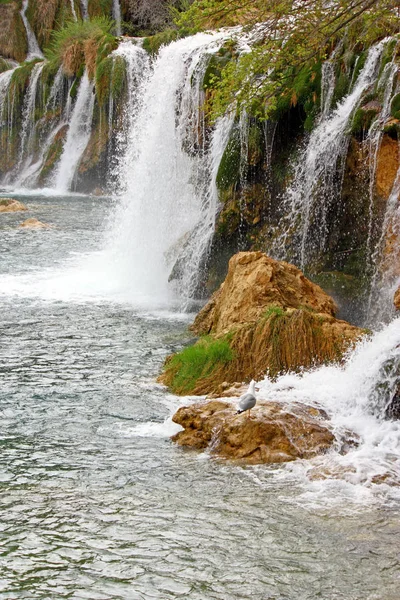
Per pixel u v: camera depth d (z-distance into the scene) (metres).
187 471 10.23
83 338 16.34
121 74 43.25
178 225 22.30
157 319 18.06
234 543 8.45
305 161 18.33
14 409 12.30
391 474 10.04
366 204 17.14
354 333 13.58
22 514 9.02
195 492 9.64
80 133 47.41
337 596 7.55
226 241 19.84
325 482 9.89
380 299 16.42
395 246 16.31
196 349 13.77
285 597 7.52
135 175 23.52
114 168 44.91
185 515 9.05
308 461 10.48
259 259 15.88
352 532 8.69
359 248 17.31
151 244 22.58
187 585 7.70
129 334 16.70
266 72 19.16
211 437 11.05
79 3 56.97
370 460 10.39
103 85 43.97
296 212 18.41
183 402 12.69
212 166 21.02
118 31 55.25
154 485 9.82
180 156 22.69
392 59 16.95
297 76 18.84
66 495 9.51
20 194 44.78
